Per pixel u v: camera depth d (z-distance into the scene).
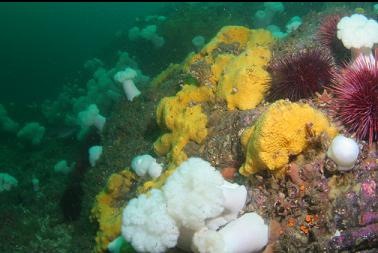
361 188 0.72
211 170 0.74
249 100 1.07
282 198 0.80
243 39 1.70
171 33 3.65
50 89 6.41
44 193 2.09
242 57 1.21
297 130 0.76
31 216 1.89
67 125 3.56
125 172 1.39
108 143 1.82
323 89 0.92
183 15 3.81
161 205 0.72
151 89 1.86
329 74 0.91
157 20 4.30
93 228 1.53
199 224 0.72
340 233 0.72
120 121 1.82
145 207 0.72
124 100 2.07
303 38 1.30
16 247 1.70
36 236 1.75
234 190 0.79
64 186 2.09
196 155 1.10
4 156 3.13
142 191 1.09
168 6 5.38
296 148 0.77
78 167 2.01
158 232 0.69
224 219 0.78
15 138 3.70
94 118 2.18
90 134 2.30
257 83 1.07
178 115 1.23
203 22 3.71
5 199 2.08
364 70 0.78
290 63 0.93
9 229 1.77
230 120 1.08
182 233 0.77
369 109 0.75
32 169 2.70
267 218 0.80
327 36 1.16
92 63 4.70
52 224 1.82
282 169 0.80
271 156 0.78
